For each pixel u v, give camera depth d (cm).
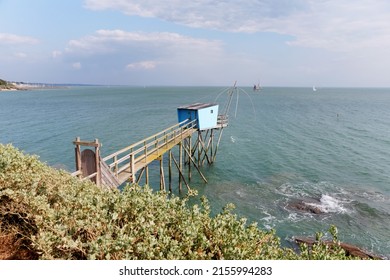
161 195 512
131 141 3297
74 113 5812
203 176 2166
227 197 1839
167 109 6919
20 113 5616
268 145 3195
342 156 2725
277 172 2303
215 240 425
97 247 367
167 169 2420
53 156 2622
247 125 4578
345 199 1788
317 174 2244
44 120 4700
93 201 479
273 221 1523
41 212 462
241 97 12062
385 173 2256
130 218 455
